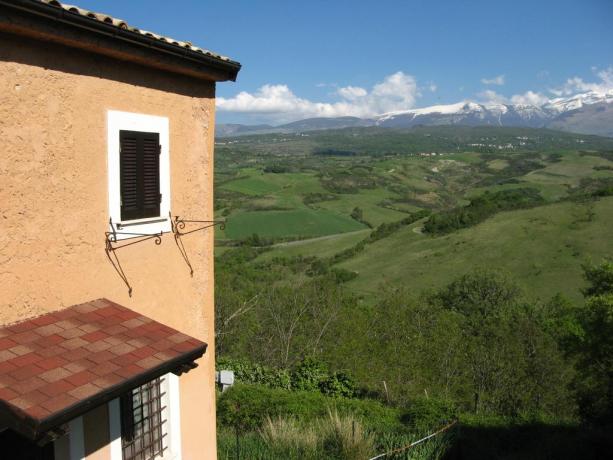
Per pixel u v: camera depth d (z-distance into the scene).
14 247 4.48
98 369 4.32
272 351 21.20
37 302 4.71
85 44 4.70
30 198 4.57
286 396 14.85
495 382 20.08
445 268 56.03
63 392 3.95
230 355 21.17
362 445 9.60
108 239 5.28
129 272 5.58
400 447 9.89
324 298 23.56
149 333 5.04
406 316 23.05
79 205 4.99
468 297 40.16
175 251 6.19
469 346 21.12
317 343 21.36
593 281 23.33
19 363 4.15
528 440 15.12
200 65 5.99
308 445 9.61
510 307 37.06
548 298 47.12
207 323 6.77
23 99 4.45
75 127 4.89
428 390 19.17
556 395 20.27
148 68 5.63
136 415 5.62
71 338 4.61
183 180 6.25
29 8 4.12
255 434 11.21
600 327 20.56
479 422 16.50
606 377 19.89
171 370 4.94
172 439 6.07
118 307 5.28
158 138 5.83
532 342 21.25
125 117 5.39
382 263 60.72
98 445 4.96
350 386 18.41
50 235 4.76
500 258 55.75
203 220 6.57
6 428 4.24
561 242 56.25
